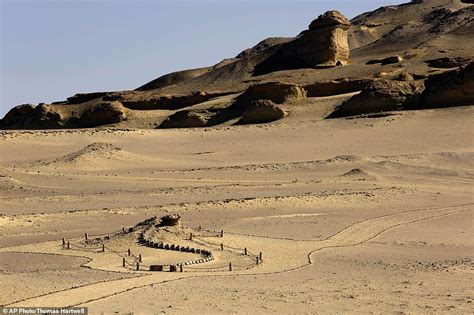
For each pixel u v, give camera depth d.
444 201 61.66
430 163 82.38
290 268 36.25
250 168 80.50
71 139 102.19
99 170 79.25
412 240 45.56
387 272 34.31
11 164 80.19
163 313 25.16
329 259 39.03
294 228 49.16
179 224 45.03
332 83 134.62
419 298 27.97
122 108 147.88
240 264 37.09
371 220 52.62
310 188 67.31
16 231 47.62
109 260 37.59
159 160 87.88
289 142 100.19
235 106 135.25
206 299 27.48
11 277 31.97
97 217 52.78
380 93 117.81
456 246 43.44
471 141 94.31
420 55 153.12
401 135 99.94
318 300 27.48
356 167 79.69
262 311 25.59
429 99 114.94
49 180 71.31
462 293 28.89
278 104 129.75
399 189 65.94
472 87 112.00
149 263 36.84
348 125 107.94
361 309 26.08
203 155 93.19
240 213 55.03
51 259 37.97
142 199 61.56
